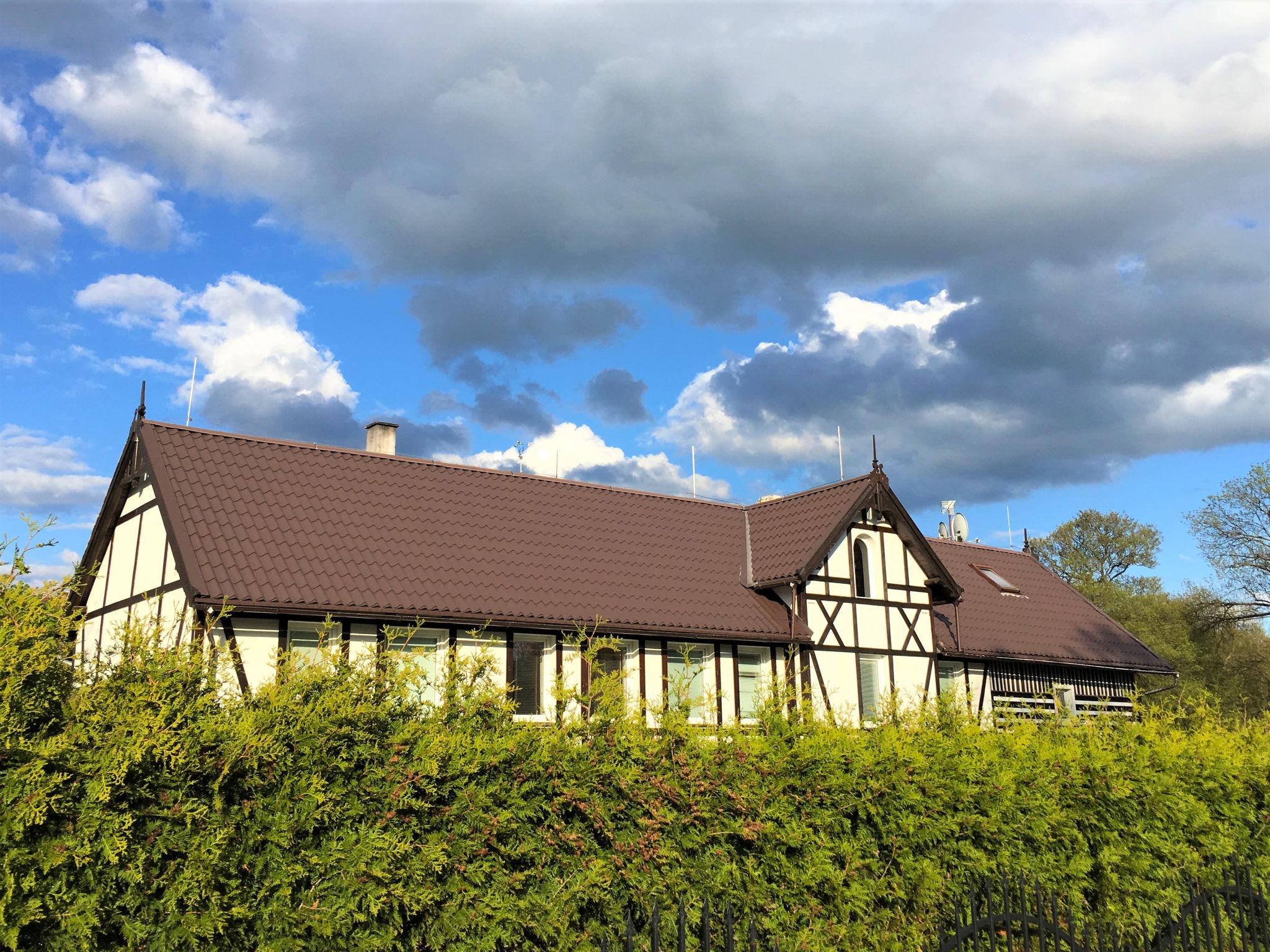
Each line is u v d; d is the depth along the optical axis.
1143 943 8.76
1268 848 10.66
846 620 22.03
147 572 17.75
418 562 17.91
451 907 6.18
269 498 17.77
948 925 8.11
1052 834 8.93
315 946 5.73
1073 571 57.72
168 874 5.30
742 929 7.22
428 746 6.35
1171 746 10.43
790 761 7.75
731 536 23.67
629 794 7.00
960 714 9.89
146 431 17.80
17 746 4.98
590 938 6.62
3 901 4.72
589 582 19.59
